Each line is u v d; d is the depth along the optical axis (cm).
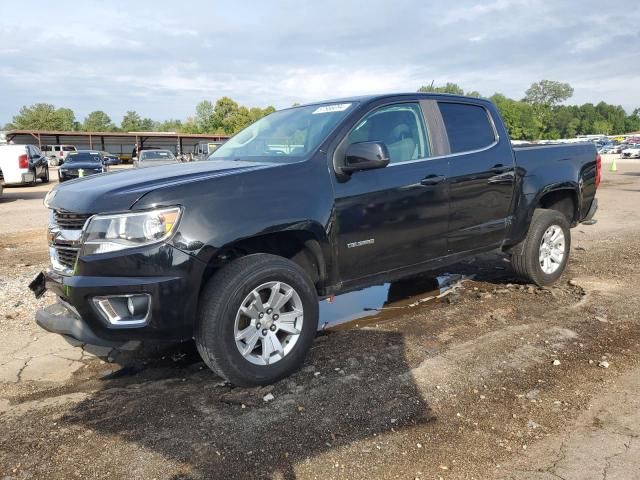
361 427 299
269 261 346
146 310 315
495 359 386
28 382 365
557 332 436
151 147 7188
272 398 333
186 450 279
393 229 416
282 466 266
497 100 11356
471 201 473
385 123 430
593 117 15700
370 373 366
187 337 329
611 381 353
